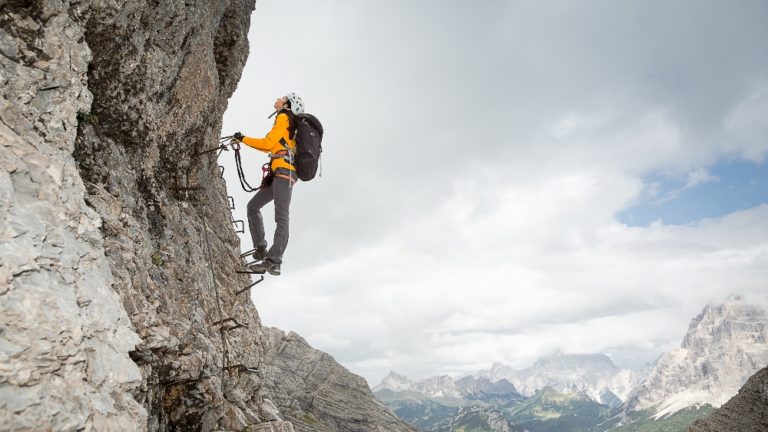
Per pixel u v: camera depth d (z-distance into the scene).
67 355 5.23
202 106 11.55
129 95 8.88
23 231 5.42
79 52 7.25
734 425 73.38
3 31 6.37
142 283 8.71
